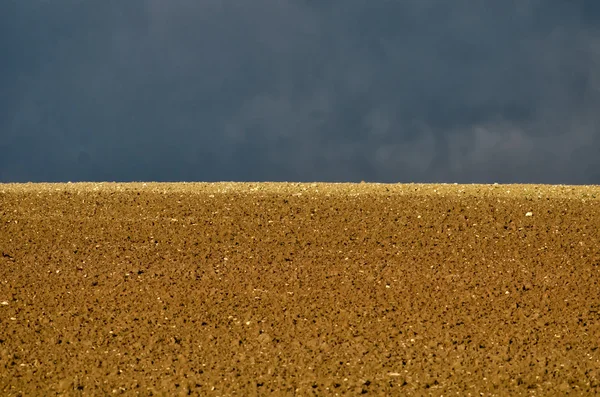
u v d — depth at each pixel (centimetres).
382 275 3494
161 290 3338
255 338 2841
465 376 2512
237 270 3588
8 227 4238
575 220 4212
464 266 3600
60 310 3133
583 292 3272
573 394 2388
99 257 3791
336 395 2384
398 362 2628
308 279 3456
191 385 2445
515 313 3059
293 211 4444
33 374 2556
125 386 2461
